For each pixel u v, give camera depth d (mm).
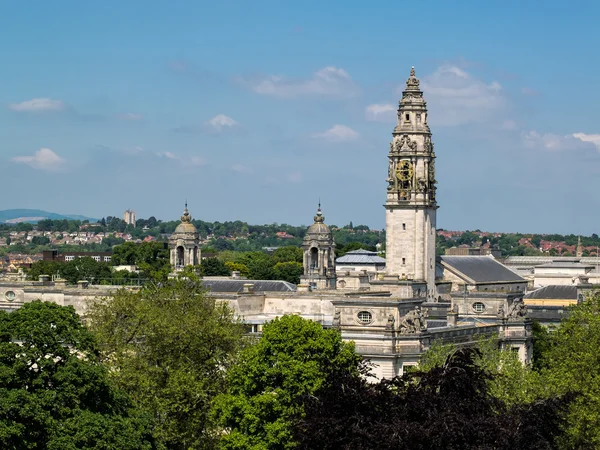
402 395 183750
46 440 185875
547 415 188000
